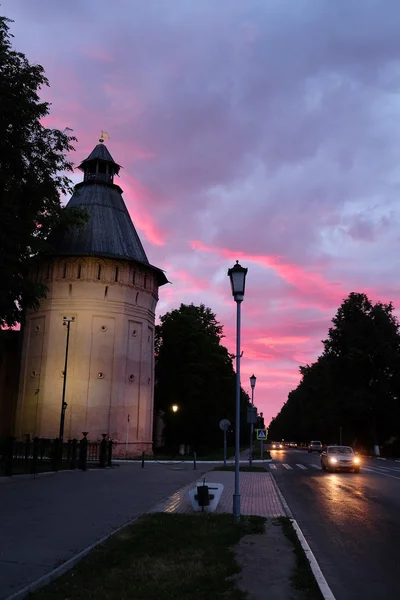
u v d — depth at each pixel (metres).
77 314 40.00
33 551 7.55
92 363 39.19
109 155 47.59
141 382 41.56
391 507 14.02
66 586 5.90
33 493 14.84
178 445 56.00
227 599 5.65
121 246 42.78
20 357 41.66
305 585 6.25
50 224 26.55
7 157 22.45
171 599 5.50
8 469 18.30
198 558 7.36
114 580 6.17
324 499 15.84
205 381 54.50
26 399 40.16
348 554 8.38
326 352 66.12
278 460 42.03
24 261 22.50
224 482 20.20
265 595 5.89
